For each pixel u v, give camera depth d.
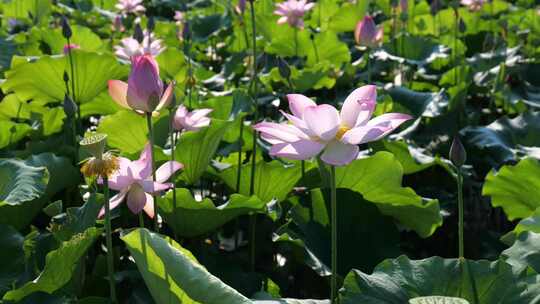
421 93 2.74
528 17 4.46
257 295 1.65
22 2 5.01
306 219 1.93
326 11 4.88
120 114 2.22
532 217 1.82
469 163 2.54
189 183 2.09
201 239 2.02
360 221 1.95
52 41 3.63
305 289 2.06
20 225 1.95
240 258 2.08
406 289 1.54
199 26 4.70
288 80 2.16
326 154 1.46
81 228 1.76
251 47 4.04
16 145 2.49
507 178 2.06
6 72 2.52
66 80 2.30
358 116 1.49
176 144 2.06
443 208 2.36
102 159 1.52
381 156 1.99
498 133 2.51
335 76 3.10
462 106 2.78
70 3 5.85
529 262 1.64
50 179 2.07
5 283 1.67
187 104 2.60
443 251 2.38
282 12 3.61
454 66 3.55
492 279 1.54
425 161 2.26
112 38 4.02
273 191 2.13
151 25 2.76
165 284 1.47
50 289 1.61
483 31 4.16
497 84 3.04
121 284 1.78
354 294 1.53
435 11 3.77
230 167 2.10
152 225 2.07
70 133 2.44
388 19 4.77
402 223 2.10
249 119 2.89
